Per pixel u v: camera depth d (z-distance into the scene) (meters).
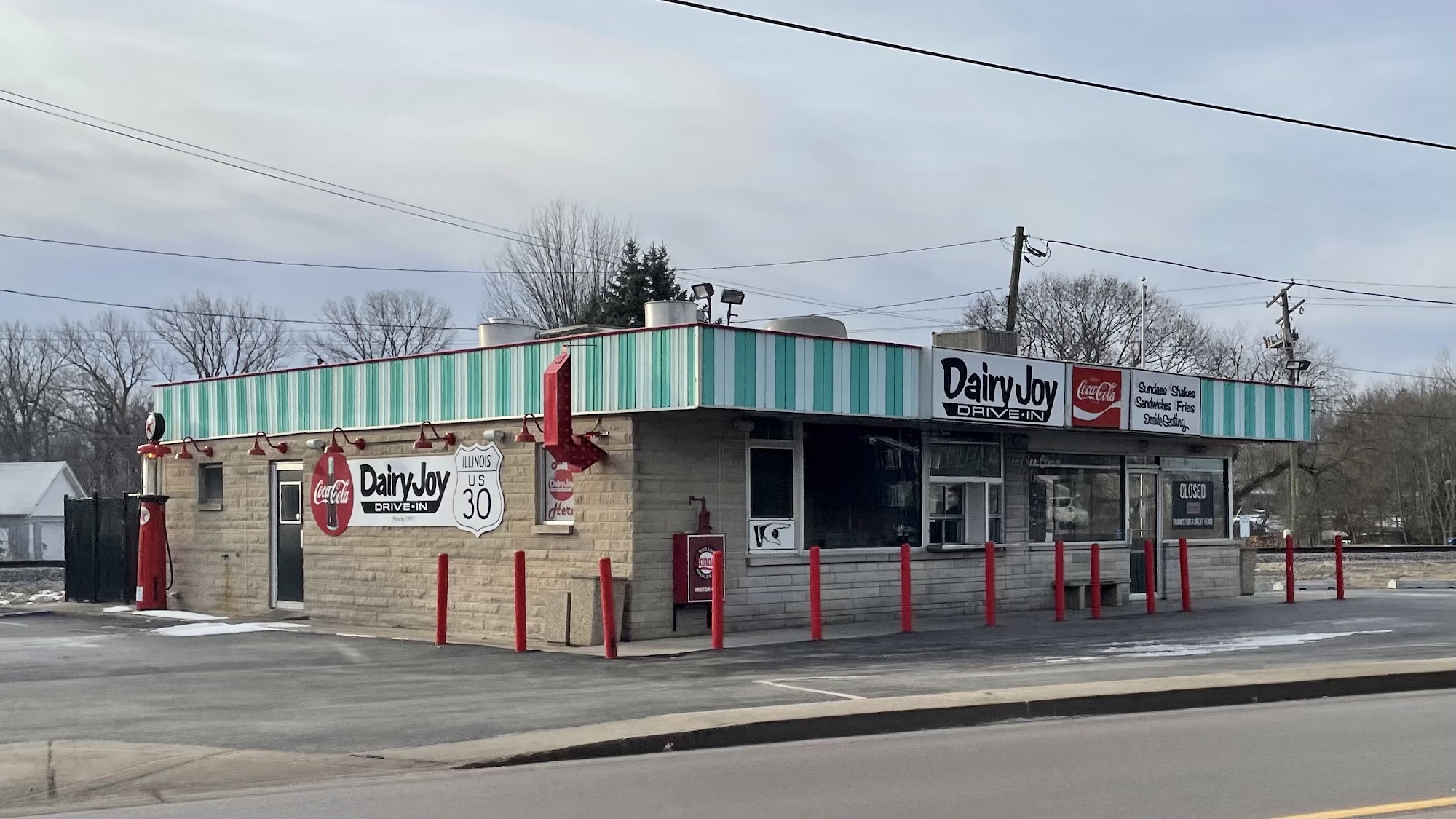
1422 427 73.38
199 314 68.88
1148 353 68.31
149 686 13.52
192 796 8.66
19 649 17.11
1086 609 21.75
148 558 23.55
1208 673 13.29
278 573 22.61
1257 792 8.31
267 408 22.53
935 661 14.81
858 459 19.08
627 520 16.81
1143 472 23.38
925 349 18.31
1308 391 24.84
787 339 16.67
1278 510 78.19
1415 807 7.86
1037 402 19.75
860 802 8.12
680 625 17.20
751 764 9.43
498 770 9.36
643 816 7.82
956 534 20.48
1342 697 12.64
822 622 18.03
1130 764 9.27
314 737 10.43
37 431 77.62
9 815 8.22
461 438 19.14
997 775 8.89
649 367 16.39
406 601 19.91
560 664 14.96
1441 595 26.19
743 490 17.83
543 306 53.75
